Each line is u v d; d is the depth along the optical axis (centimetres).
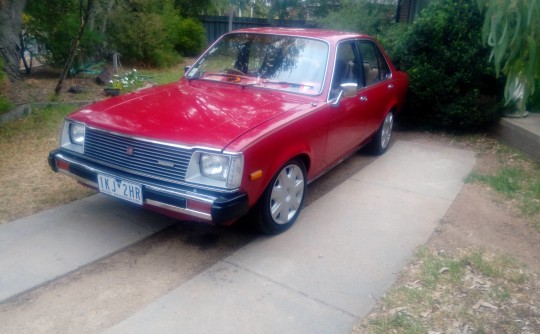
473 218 461
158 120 374
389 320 302
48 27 1003
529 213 470
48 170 527
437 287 341
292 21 1541
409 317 306
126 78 1034
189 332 287
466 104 715
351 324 298
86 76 1130
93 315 301
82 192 478
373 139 631
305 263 369
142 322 294
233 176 330
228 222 343
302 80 459
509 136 693
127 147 363
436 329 296
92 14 1109
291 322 299
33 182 495
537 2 236
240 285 336
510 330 298
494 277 356
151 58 1392
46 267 348
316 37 490
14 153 570
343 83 488
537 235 429
